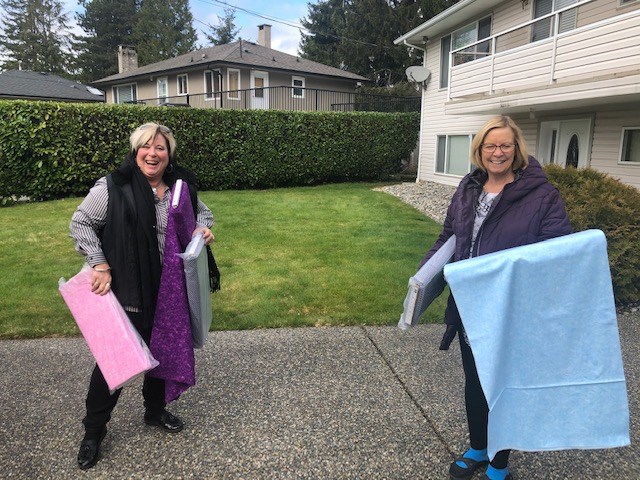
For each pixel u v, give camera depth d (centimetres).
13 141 1034
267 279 565
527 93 966
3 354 377
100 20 5297
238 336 418
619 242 489
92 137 1128
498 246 220
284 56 2872
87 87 3219
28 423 286
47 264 614
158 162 250
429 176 1662
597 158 1019
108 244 241
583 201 526
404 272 593
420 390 330
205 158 1308
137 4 5512
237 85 2456
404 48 3456
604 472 250
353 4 3966
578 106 1015
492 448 202
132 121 1172
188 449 265
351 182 1633
